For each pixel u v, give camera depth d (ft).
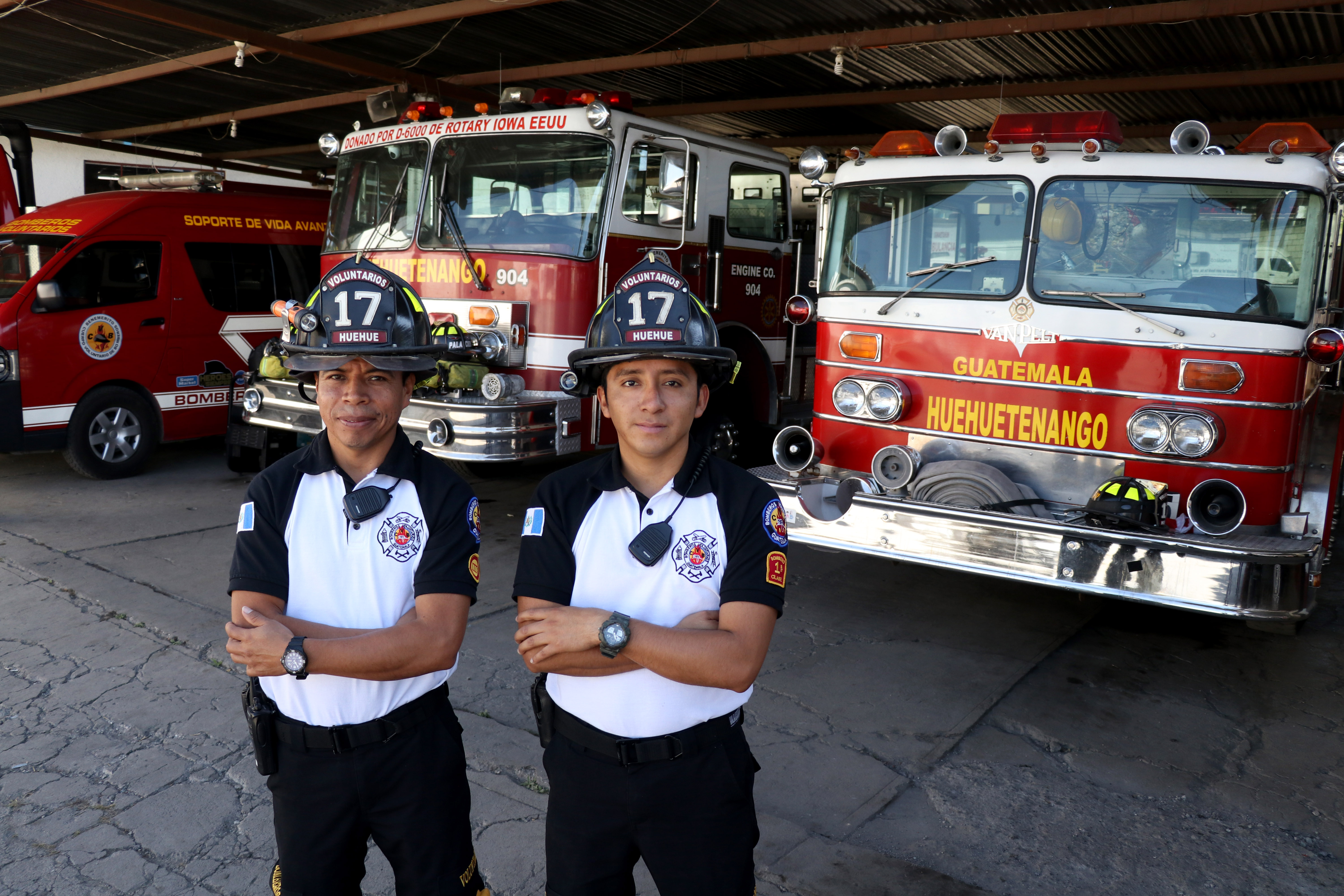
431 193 21.76
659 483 6.31
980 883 9.63
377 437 6.68
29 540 20.72
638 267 6.12
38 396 24.89
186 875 9.59
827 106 36.17
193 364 28.22
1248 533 13.55
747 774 6.31
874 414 16.15
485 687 14.07
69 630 15.88
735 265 24.59
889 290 16.24
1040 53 29.60
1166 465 14.01
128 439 27.07
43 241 25.84
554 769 6.38
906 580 19.58
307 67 34.68
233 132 43.29
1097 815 10.97
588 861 6.29
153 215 27.37
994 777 11.78
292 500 6.61
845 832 10.55
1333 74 28.14
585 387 6.61
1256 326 13.43
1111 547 13.03
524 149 20.92
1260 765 12.18
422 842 6.73
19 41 32.35
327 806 6.56
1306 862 10.12
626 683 6.04
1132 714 13.61
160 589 17.83
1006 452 15.19
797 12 27.12
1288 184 13.48
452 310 21.42
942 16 26.84
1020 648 15.99
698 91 37.09
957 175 15.49
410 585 6.64
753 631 5.87
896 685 14.40
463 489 6.81
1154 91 32.78
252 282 29.71
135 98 40.50
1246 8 22.43
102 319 26.04
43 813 10.62
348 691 6.40
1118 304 14.17
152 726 12.65
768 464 25.53
